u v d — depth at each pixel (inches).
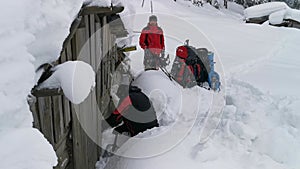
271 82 226.1
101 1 111.7
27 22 56.1
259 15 535.8
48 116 85.8
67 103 105.5
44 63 64.6
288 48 356.8
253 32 444.8
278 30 462.0
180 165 112.0
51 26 63.5
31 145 48.6
